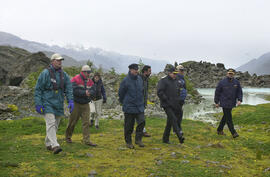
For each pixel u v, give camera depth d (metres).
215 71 89.81
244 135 7.88
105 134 7.49
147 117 12.09
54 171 3.70
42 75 4.66
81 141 6.11
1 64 42.81
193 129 8.84
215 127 10.76
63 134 7.34
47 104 4.70
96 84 8.34
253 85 76.69
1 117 12.57
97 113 8.52
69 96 5.03
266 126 9.70
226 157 4.95
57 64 4.82
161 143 6.25
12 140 6.11
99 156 4.71
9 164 3.86
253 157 5.16
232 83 7.39
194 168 4.05
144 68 7.17
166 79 6.21
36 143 5.72
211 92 51.09
